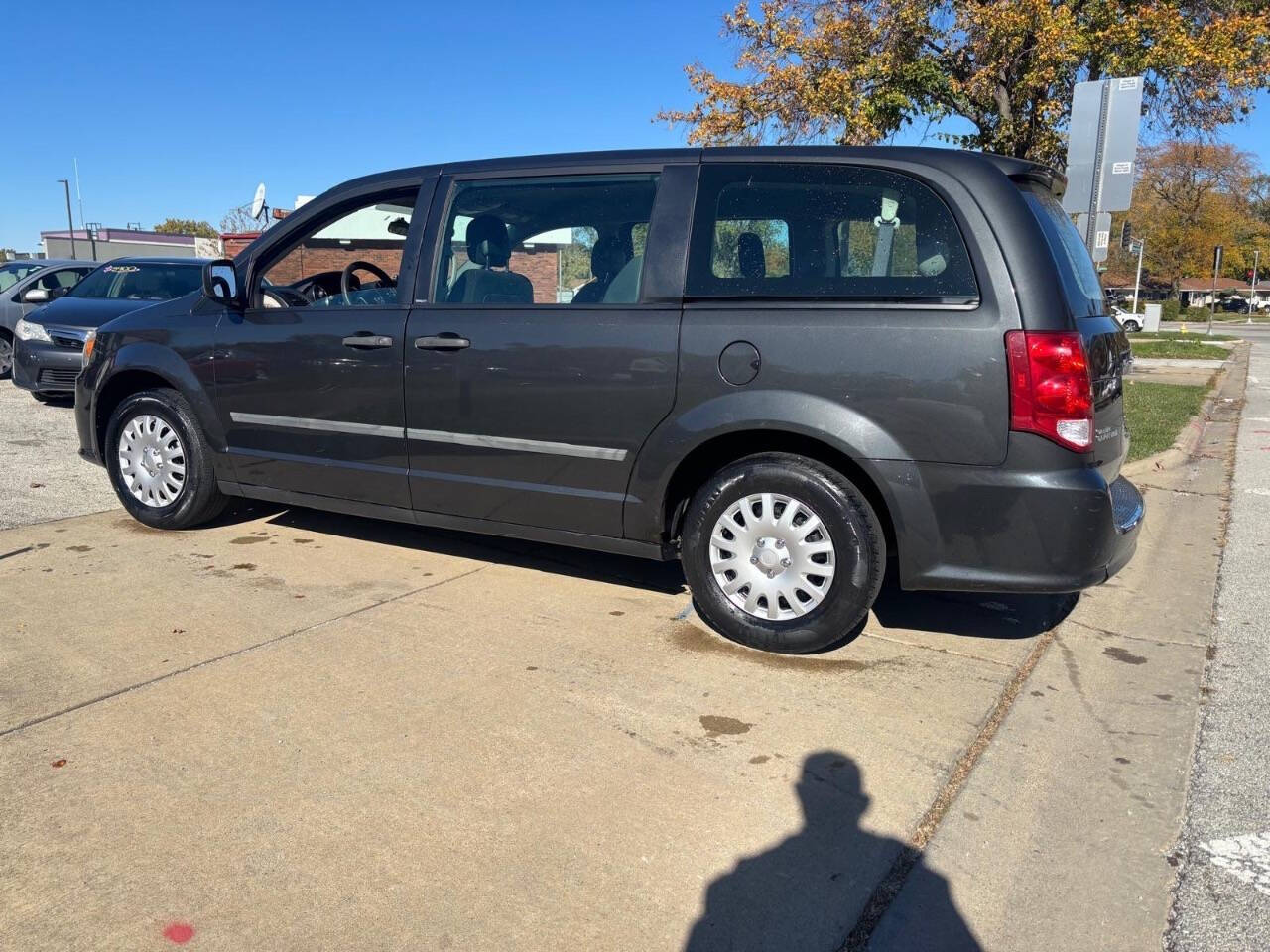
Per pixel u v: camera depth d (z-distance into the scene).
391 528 5.54
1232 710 3.47
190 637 3.87
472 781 2.85
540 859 2.49
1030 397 3.31
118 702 3.29
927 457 3.45
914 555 3.53
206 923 2.22
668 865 2.48
